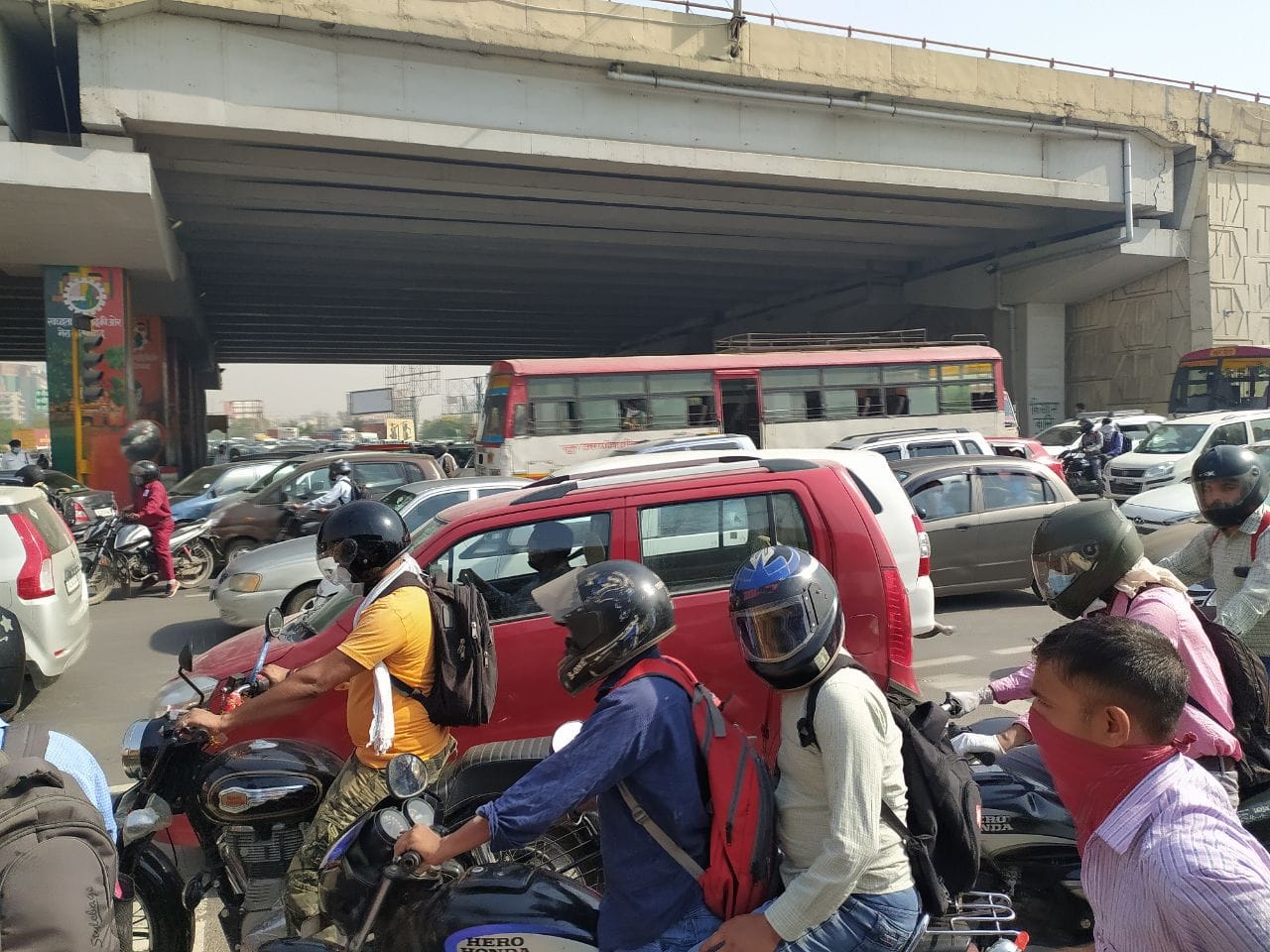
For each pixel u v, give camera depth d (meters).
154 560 12.11
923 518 9.70
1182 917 1.47
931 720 2.33
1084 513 2.84
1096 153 26.31
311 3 17.77
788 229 28.28
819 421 19.70
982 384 20.88
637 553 4.38
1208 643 2.72
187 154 19.77
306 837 3.00
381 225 25.75
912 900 2.08
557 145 20.17
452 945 2.37
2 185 17.09
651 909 2.08
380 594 3.01
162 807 3.04
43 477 14.78
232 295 36.97
